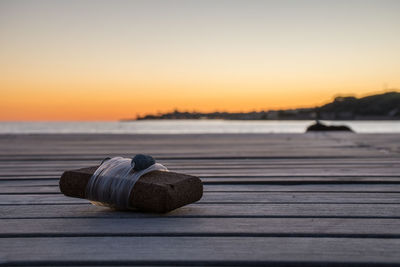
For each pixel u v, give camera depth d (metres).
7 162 5.41
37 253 1.64
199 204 2.61
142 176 2.27
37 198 2.86
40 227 2.03
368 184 3.51
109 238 1.85
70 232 1.93
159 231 1.94
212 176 3.92
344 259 1.56
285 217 2.25
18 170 4.54
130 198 2.19
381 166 4.77
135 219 2.19
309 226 2.04
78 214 2.32
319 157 5.95
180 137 11.23
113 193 2.22
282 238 1.85
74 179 2.35
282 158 5.85
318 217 2.26
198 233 1.91
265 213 2.34
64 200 2.78
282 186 3.40
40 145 8.53
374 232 1.92
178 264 1.54
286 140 10.07
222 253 1.63
